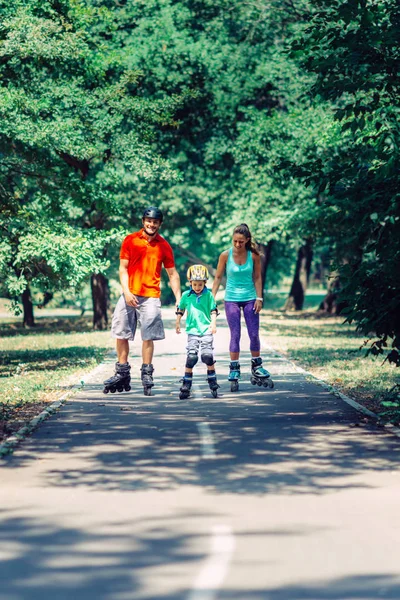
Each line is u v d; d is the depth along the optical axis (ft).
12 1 84.79
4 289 90.48
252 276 54.75
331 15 42.98
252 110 151.64
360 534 23.61
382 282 43.47
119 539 23.24
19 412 45.34
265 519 25.09
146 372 52.85
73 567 21.04
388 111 42.45
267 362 76.59
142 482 29.60
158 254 52.90
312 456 33.73
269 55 156.76
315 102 126.00
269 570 20.76
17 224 84.43
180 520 25.02
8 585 19.89
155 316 52.80
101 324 165.37
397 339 44.45
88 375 66.28
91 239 90.02
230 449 35.17
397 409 43.65
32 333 175.32
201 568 20.93
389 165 40.78
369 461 32.81
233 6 158.10
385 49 42.60
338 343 104.63
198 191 182.50
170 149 167.32
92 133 96.43
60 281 90.17
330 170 44.09
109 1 154.81
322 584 19.85
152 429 39.93
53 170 88.28
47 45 83.10
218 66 159.53
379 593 19.31
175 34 154.10
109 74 130.82
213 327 51.24
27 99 83.46
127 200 167.32
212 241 188.44
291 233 151.74
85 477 30.37
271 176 139.44
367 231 43.47
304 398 50.90
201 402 49.39
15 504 26.89
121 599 18.98
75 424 41.50
